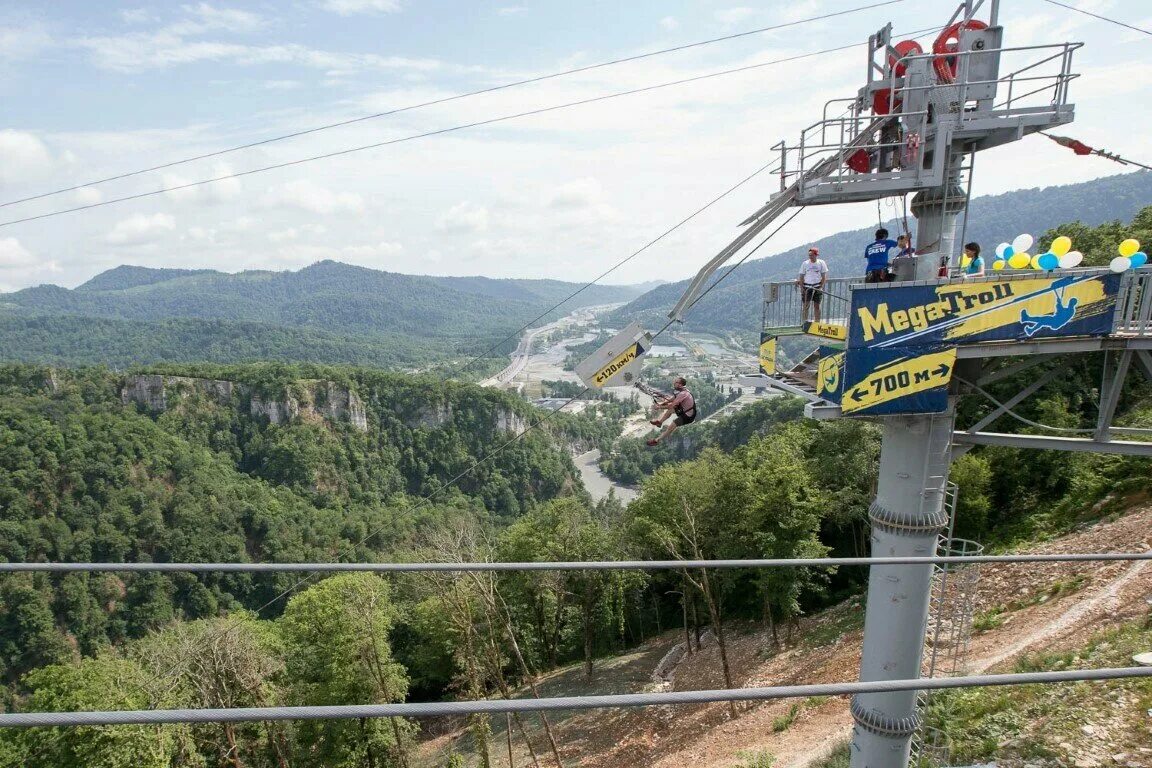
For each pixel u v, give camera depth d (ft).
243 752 115.85
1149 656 51.24
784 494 112.78
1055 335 39.50
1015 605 78.79
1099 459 101.30
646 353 47.73
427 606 148.56
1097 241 151.12
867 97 44.01
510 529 179.63
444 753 138.51
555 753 106.52
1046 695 53.98
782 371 54.29
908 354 39.75
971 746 52.34
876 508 44.52
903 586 43.27
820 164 43.75
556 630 171.83
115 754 92.48
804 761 76.13
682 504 124.77
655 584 182.19
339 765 120.57
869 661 45.01
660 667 146.82
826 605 138.21
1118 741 44.83
